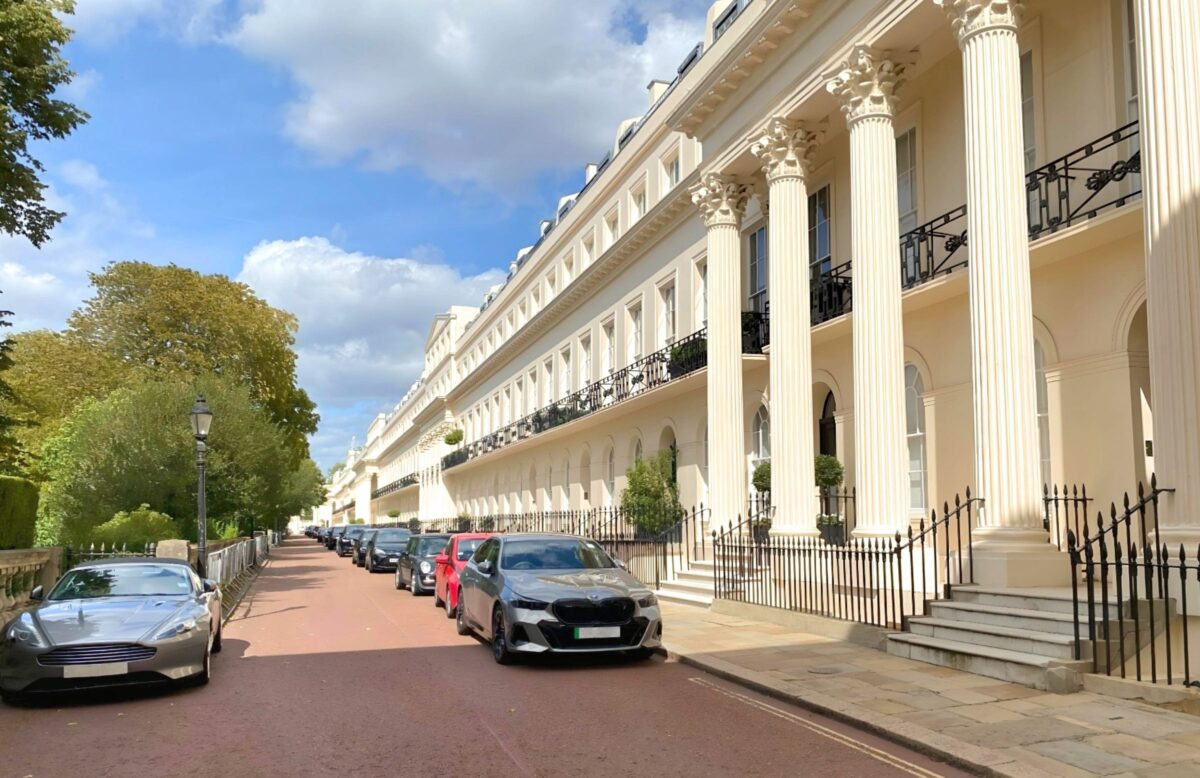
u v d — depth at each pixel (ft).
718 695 27.86
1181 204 26.84
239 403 100.01
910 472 49.24
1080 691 25.29
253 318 124.67
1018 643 27.96
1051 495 39.27
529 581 35.40
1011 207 33.83
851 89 43.14
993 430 33.24
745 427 66.49
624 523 74.23
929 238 48.08
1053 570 32.32
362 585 83.25
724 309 58.44
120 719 25.58
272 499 114.11
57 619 28.71
